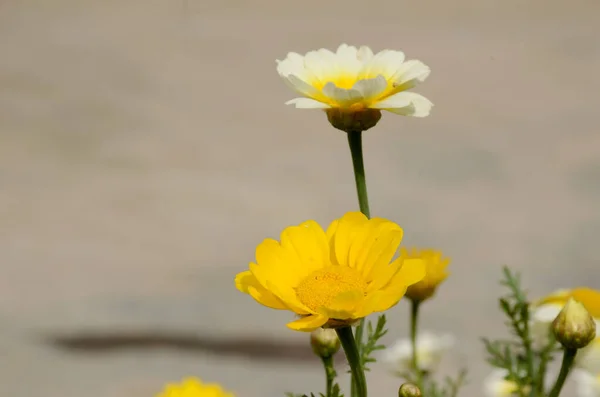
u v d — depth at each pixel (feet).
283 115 10.50
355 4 14.83
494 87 10.83
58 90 10.82
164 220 7.89
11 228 7.81
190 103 10.74
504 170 8.50
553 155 8.79
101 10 14.58
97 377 5.64
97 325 6.27
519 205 7.76
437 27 13.26
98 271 7.07
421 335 3.68
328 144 9.58
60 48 12.34
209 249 7.35
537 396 3.15
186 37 13.14
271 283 2.76
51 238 7.63
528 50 11.98
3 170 8.91
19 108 10.31
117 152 9.32
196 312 6.42
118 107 10.44
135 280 6.92
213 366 5.78
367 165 8.79
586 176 8.25
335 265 2.81
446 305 6.14
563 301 3.16
